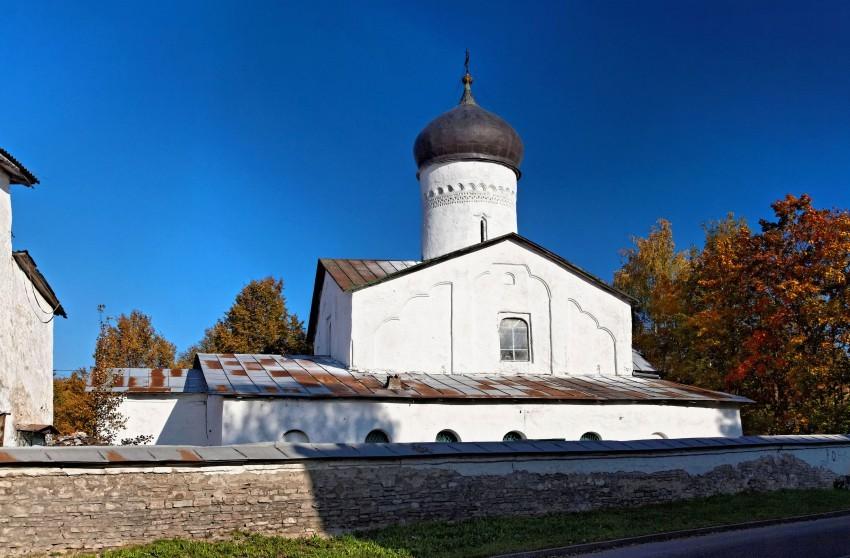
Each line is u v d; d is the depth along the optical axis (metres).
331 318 30.05
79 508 12.92
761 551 14.12
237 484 14.20
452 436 23.25
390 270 29.19
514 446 17.36
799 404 31.03
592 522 16.33
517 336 28.03
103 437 24.44
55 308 23.48
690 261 42.62
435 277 27.28
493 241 28.06
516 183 32.97
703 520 16.94
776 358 30.64
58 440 24.39
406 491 15.70
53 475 12.84
